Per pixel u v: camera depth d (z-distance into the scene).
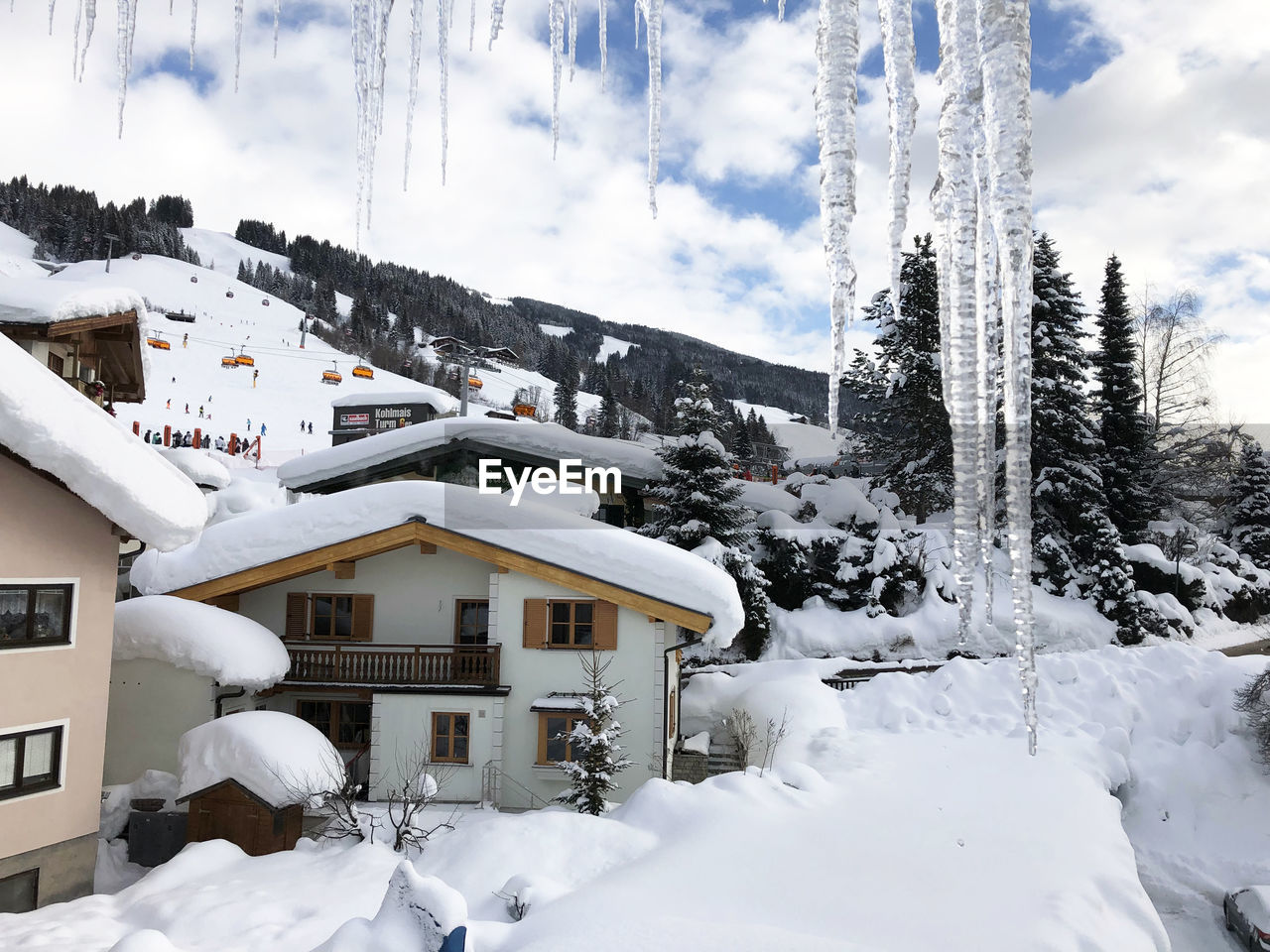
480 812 14.82
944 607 29.34
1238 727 19.23
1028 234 2.66
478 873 10.83
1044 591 32.59
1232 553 40.25
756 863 10.59
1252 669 20.69
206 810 13.41
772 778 14.21
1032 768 16.33
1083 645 29.55
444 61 3.38
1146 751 19.17
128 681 15.54
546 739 15.96
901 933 8.74
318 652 16.67
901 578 29.97
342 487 27.66
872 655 28.03
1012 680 22.16
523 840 11.45
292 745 13.66
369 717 17.48
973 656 28.08
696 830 11.70
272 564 16.75
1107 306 40.66
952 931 8.83
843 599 30.05
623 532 18.08
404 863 6.27
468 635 17.22
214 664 15.06
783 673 25.05
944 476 36.50
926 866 10.80
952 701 21.89
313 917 9.90
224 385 91.44
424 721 16.03
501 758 15.86
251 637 15.95
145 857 13.72
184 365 96.75
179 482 12.86
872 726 21.27
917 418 36.50
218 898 10.43
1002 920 9.15
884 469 40.06
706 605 15.81
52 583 11.34
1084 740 18.80
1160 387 44.69
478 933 8.38
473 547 16.34
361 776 16.59
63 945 9.13
